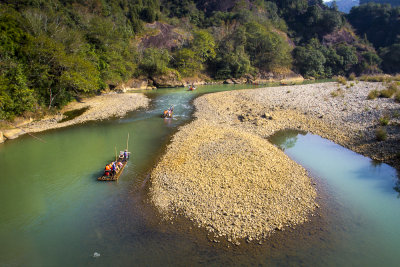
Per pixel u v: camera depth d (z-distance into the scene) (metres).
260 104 39.56
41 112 33.72
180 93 54.59
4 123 28.72
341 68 97.94
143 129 30.44
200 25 98.06
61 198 16.83
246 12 97.75
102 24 53.34
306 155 22.67
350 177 18.98
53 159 22.59
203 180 17.59
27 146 25.58
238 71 76.44
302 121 31.38
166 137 27.67
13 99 29.44
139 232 13.52
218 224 13.71
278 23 112.88
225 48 80.56
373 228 13.73
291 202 15.60
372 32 121.94
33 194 17.36
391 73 101.12
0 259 12.13
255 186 16.91
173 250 12.23
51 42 33.53
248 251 12.07
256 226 13.55
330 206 15.55
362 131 26.38
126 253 12.19
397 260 11.68
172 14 101.44
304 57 90.44
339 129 27.89
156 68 63.81
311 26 116.50
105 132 29.58
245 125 30.64
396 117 28.20
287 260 11.59
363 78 59.91
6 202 16.50
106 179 18.80
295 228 13.56
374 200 16.23
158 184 17.91
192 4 105.12
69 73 35.31
